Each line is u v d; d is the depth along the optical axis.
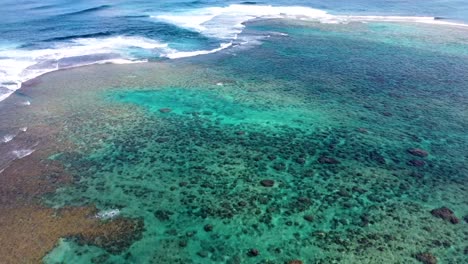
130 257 19.47
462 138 31.20
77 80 40.09
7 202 22.66
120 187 24.62
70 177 25.31
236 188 24.98
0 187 23.84
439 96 38.44
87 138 29.89
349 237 21.22
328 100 37.41
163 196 24.00
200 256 19.78
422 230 21.81
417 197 24.45
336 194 24.61
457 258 19.98
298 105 36.31
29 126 30.92
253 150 29.25
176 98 37.25
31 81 39.00
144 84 40.00
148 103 36.12
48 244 19.86
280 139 30.81
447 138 31.16
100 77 41.16
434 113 35.06
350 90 39.69
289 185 25.38
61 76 40.75
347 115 34.59
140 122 32.75
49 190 23.95
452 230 21.86
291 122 33.38
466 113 35.12
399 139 30.91
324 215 22.81
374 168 27.28
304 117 34.19
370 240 21.03
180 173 26.31
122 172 26.14
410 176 26.48
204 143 29.98
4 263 18.58
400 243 20.86
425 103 37.00
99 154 28.00
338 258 19.86
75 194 23.73
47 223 21.23
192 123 32.94
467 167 27.56
